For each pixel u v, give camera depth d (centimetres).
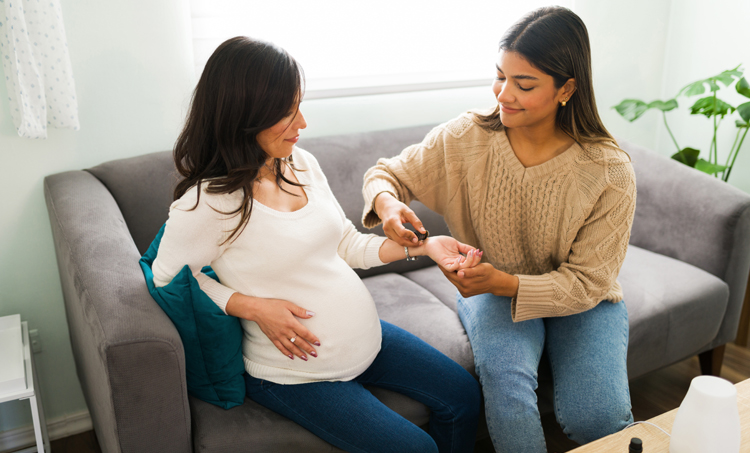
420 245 136
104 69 171
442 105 238
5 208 168
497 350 139
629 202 132
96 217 142
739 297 195
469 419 131
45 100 156
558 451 173
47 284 179
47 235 175
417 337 144
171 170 174
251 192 109
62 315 184
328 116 215
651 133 297
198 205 108
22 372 139
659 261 201
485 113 144
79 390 191
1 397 136
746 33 247
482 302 155
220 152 109
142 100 180
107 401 112
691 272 192
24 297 177
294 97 107
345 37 217
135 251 133
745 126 230
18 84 149
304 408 119
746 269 192
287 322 115
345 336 121
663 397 200
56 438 188
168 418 112
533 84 121
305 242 116
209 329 116
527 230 145
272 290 119
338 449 123
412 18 227
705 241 194
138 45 174
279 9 202
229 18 195
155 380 108
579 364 136
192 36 190
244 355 127
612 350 138
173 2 176
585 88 126
